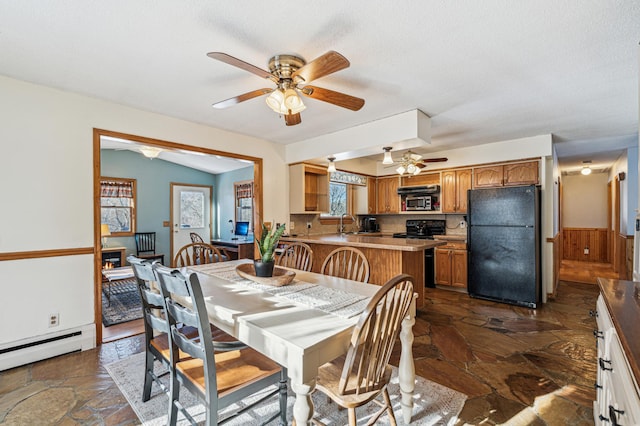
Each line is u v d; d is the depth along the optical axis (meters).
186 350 1.41
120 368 2.33
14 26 1.69
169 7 1.54
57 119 2.59
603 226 7.30
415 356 2.56
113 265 5.69
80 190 2.71
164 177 6.95
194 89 2.59
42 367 2.35
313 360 1.19
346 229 5.93
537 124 3.54
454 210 4.93
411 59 2.06
